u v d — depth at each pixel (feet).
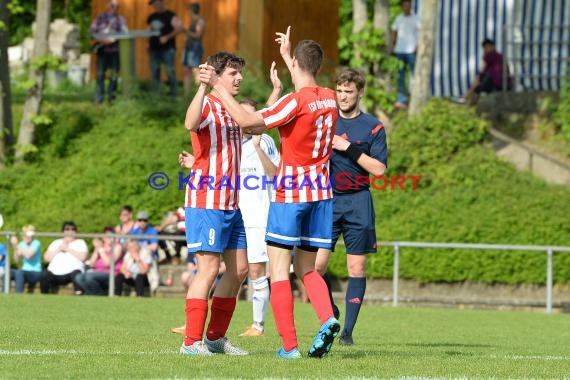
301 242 76.54
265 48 238.48
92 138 225.35
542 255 189.16
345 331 95.45
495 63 231.09
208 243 77.87
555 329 125.80
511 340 107.45
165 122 227.20
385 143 98.37
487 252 189.88
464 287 190.08
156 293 180.14
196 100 76.54
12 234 176.55
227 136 78.33
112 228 187.73
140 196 209.97
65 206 211.00
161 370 67.05
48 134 227.81
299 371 67.82
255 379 63.52
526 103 227.20
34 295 164.55
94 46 242.58
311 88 76.07
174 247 191.01
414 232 194.70
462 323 133.08
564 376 70.28
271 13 239.09
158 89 231.71
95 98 236.63
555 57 233.55
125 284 181.16
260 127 74.74
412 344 98.63
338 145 94.32
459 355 85.20
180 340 91.30
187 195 78.84
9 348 81.05
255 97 220.43
